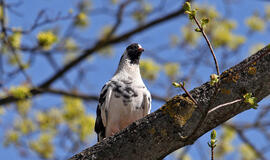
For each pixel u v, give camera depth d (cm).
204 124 555
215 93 489
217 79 479
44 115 1534
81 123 1496
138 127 561
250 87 543
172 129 552
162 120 555
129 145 563
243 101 530
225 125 1382
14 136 1480
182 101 553
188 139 534
